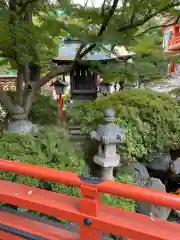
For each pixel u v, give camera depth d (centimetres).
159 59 421
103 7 381
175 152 555
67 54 838
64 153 389
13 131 424
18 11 377
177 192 548
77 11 363
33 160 360
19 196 244
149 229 197
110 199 386
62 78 789
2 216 273
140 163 530
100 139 379
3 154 361
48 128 459
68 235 243
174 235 190
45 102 575
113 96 546
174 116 484
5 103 430
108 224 204
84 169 401
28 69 441
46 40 403
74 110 511
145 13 398
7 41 378
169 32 1567
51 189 352
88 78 957
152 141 475
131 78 434
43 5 374
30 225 258
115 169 461
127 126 448
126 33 401
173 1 373
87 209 213
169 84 990
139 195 186
